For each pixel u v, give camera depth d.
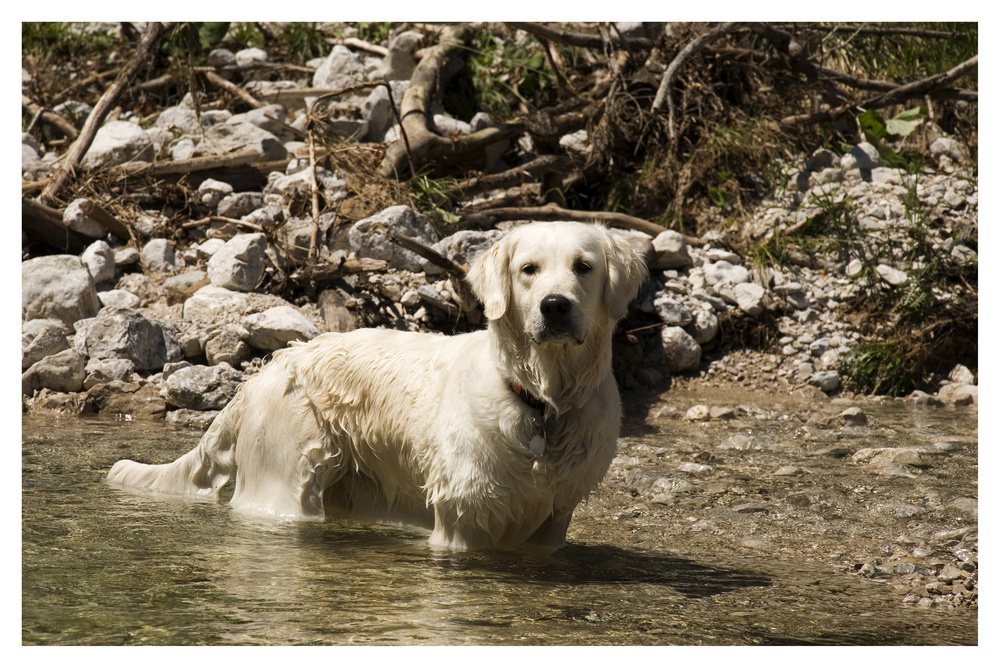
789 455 6.73
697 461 6.57
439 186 10.54
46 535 4.59
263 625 3.51
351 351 5.21
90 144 10.52
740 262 10.08
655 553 4.67
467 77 12.67
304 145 10.95
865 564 4.45
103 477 5.72
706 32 11.41
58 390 7.61
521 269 4.36
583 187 11.62
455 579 4.11
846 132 12.09
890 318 9.49
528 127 11.27
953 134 12.91
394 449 4.98
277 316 8.21
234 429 5.46
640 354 8.95
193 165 10.35
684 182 10.98
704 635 3.56
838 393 8.91
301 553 4.45
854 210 10.50
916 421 7.86
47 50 13.62
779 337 9.41
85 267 8.59
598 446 4.53
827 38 12.05
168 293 9.01
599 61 13.02
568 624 3.62
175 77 12.41
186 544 4.53
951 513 5.38
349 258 9.24
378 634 3.45
